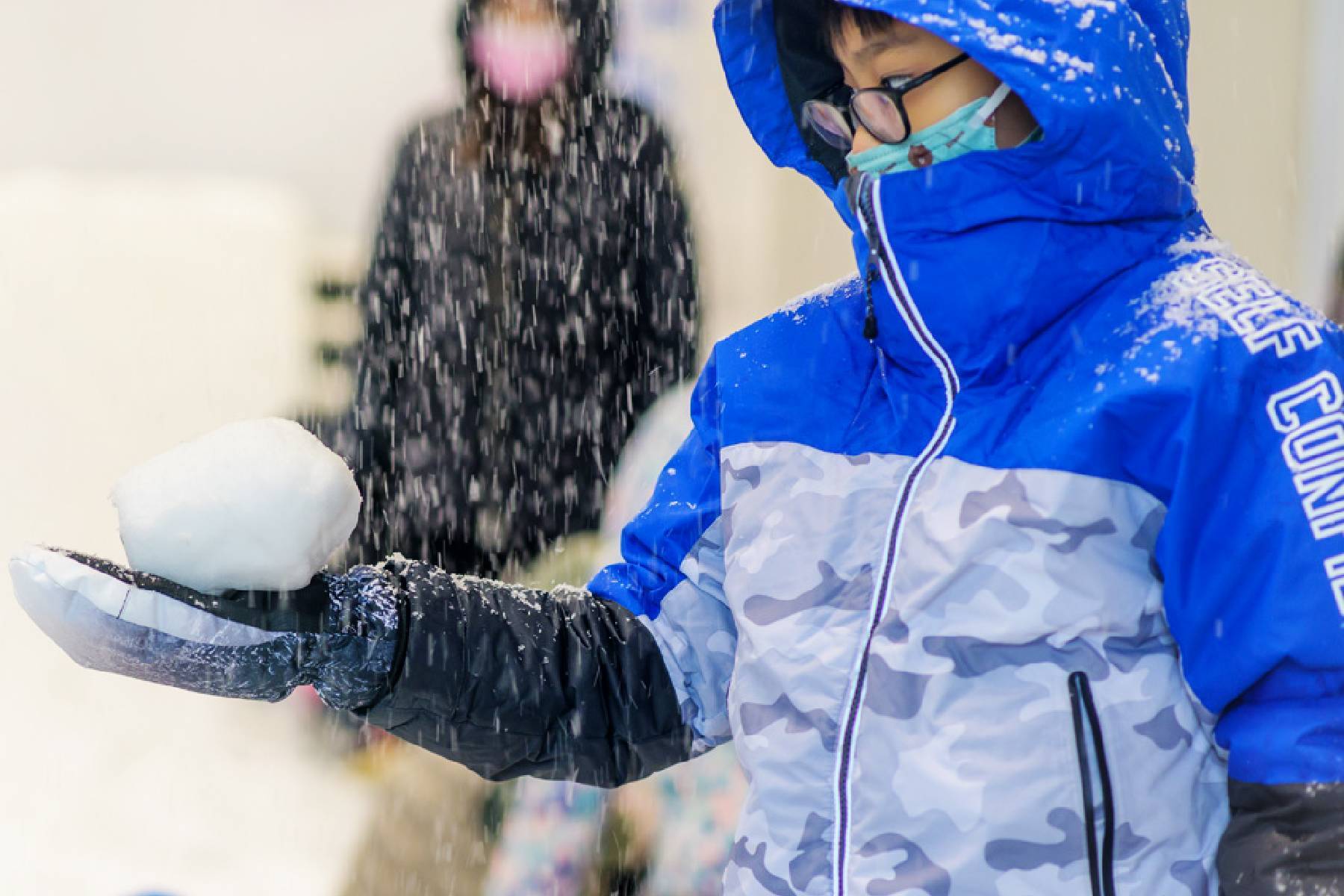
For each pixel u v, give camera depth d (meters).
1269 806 1.69
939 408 1.95
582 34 4.02
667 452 3.35
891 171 1.95
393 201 4.14
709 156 6.32
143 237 5.16
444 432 4.17
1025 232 1.86
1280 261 5.00
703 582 2.17
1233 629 1.73
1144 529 1.79
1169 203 1.91
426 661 2.06
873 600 1.88
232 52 9.31
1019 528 1.80
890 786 1.83
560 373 4.16
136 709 4.06
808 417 2.05
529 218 4.09
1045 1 1.83
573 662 2.14
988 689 1.80
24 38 9.26
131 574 1.89
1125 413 1.77
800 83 2.28
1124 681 1.77
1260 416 1.72
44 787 3.75
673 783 2.96
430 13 9.30
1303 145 4.95
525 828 2.97
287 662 1.97
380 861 3.28
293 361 5.13
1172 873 1.76
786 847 1.90
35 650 4.28
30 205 5.21
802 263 6.29
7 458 4.75
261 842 3.43
